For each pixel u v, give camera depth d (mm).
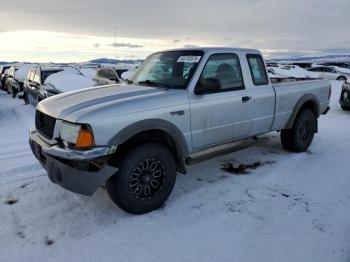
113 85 4461
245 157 5496
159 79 4352
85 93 3990
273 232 3213
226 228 3291
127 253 2900
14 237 3121
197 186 4320
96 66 27188
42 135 3693
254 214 3564
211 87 3914
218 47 4375
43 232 3215
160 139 3922
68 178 3264
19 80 14883
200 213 3600
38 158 3709
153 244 3029
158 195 3662
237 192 4125
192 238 3123
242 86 4574
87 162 3297
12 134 7434
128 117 3369
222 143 4465
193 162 4156
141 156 3455
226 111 4305
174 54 4465
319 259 2793
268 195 4031
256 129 4875
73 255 2871
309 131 5852
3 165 5109
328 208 3686
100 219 3473
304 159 5391
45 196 3977
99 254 2887
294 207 3715
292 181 4469
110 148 3248
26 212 3592
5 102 13242
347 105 10430
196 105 3951
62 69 11289
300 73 22562
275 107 5070
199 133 4055
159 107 3613
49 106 3707
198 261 2789
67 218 3484
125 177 3383
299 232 3205
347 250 2912
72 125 3215
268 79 5016
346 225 3326
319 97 5973
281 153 5719
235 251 2916
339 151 5848
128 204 3461
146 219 3475
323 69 28875
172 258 2832
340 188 4230
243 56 4629
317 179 4535
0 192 4074
